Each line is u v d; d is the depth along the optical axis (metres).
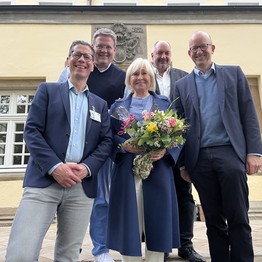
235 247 2.70
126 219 2.50
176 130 2.51
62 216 2.43
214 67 3.03
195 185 2.93
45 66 9.13
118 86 3.58
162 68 3.72
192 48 3.06
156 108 2.80
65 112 2.47
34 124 2.42
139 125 2.56
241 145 2.80
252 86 9.34
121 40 9.19
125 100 2.91
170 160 2.70
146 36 9.32
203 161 2.86
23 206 2.28
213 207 2.87
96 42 3.54
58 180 2.28
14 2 11.73
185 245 3.37
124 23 9.35
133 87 2.89
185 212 3.44
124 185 2.60
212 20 9.57
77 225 2.40
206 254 3.60
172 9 9.53
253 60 9.36
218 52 9.39
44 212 2.29
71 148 2.43
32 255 2.15
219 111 2.88
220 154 2.79
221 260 2.84
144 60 2.93
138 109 2.81
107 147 2.59
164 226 2.48
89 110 2.58
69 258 2.38
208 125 2.89
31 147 2.34
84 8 9.40
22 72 9.06
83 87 2.68
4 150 8.87
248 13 9.66
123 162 2.68
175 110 2.97
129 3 11.75
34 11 9.40
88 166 2.41
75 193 2.40
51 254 3.78
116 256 3.58
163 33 9.40
